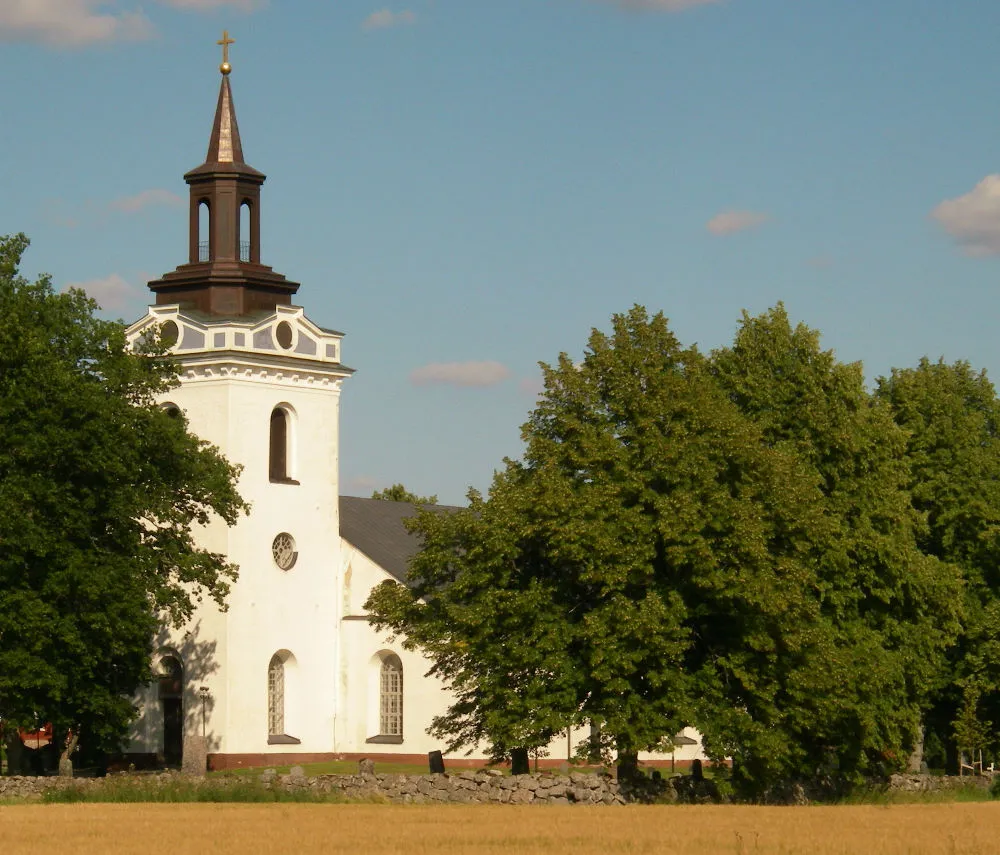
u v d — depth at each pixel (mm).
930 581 77750
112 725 71938
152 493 72438
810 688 66500
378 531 94500
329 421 91188
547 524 66188
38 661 68312
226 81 90000
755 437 68688
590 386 69125
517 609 66375
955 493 88875
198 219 89188
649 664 66062
